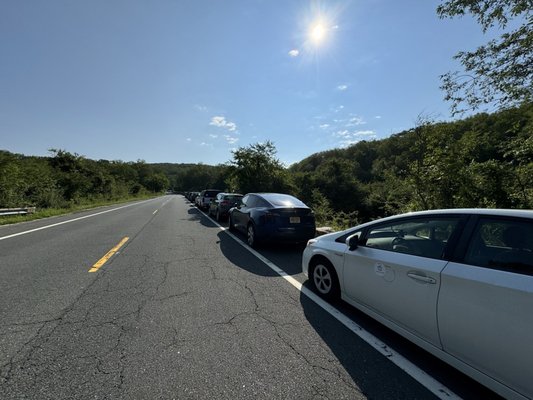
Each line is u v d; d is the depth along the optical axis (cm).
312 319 334
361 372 237
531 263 192
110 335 292
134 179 8869
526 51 588
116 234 928
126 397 205
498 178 614
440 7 695
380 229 321
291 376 231
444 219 260
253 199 838
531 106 607
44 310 350
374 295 302
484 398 207
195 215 1688
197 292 417
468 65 668
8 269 521
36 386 215
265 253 679
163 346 273
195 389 214
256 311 354
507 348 183
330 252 380
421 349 273
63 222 1270
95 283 449
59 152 3531
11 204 1717
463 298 212
